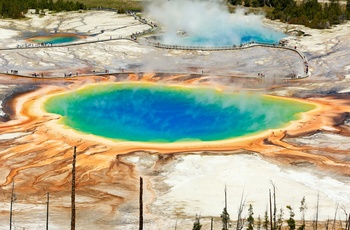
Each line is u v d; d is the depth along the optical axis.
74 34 150.88
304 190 61.03
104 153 72.00
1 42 138.38
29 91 98.81
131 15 177.38
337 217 54.44
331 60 122.31
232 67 118.38
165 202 58.47
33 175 64.81
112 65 118.50
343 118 85.88
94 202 58.31
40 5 187.62
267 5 190.38
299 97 97.44
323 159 70.19
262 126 82.88
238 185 62.47
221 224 52.69
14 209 55.84
